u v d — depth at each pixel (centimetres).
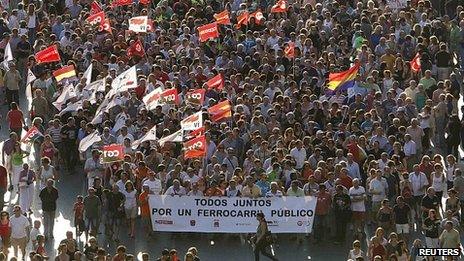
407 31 12900
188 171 10425
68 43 12600
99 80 11644
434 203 10194
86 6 13588
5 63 12075
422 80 11938
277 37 12612
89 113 11319
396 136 11019
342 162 10388
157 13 13350
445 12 13775
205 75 11938
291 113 11100
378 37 12788
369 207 10538
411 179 10475
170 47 12600
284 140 10825
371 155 10669
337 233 10312
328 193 10312
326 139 10688
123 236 10431
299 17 13200
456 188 10381
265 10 13638
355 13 13275
